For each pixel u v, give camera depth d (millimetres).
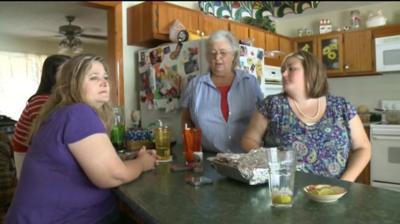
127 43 2904
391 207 866
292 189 914
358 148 1464
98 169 1092
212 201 960
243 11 3848
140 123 2861
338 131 1421
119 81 2842
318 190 954
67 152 1109
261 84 2568
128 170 1189
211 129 1865
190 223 798
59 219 1128
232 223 789
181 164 1453
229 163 1172
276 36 4074
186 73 2455
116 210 1311
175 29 2605
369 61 3793
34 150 1166
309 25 4566
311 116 1453
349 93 4211
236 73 1914
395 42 3572
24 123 1771
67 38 4809
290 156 919
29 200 1113
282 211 861
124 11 2908
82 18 4324
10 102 5590
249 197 989
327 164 1411
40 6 3711
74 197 1135
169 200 981
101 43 6125
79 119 1111
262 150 1229
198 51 2369
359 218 796
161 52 2645
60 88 1228
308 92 1444
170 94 2574
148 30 2719
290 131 1459
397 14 3920
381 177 3264
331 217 807
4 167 2373
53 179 1117
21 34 5371
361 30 3844
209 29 3135
